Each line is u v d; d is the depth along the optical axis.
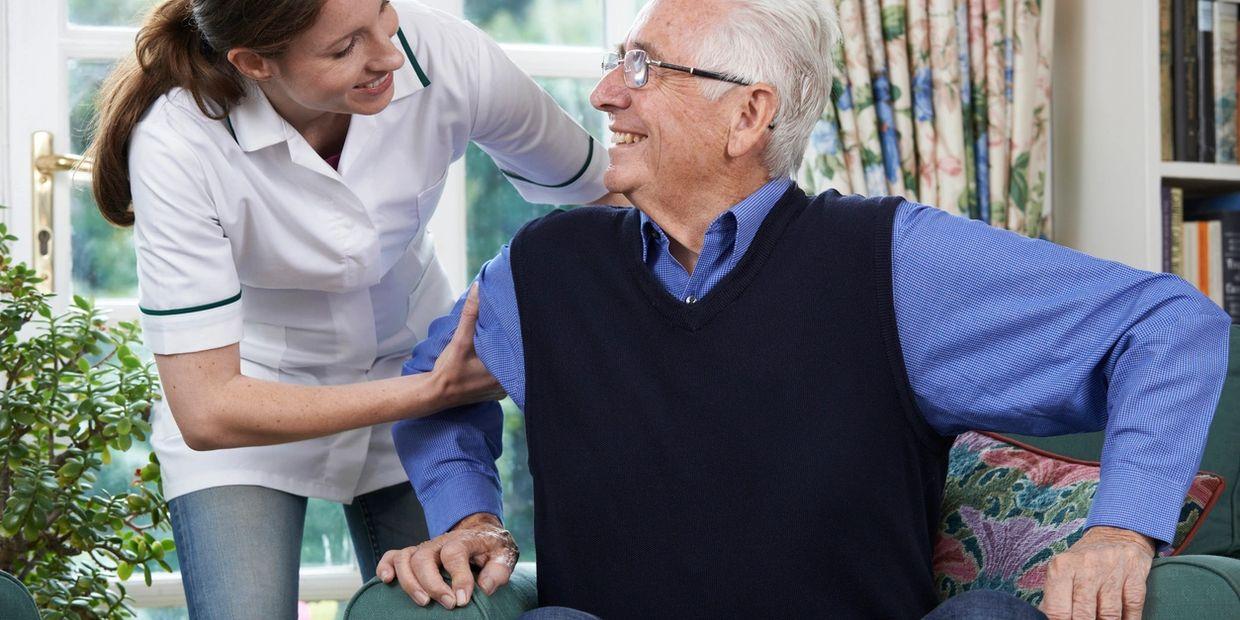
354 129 1.47
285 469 1.62
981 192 2.41
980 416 1.27
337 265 1.53
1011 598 1.08
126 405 2.02
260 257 1.52
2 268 2.04
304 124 1.46
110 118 1.42
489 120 1.62
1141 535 1.11
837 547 1.23
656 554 1.26
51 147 2.41
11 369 2.01
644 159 1.35
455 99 1.55
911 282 1.27
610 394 1.32
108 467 2.49
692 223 1.37
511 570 1.30
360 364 1.71
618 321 1.34
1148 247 2.34
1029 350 1.23
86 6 2.47
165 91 1.40
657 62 1.33
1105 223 2.46
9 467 1.97
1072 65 2.54
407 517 1.78
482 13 2.62
